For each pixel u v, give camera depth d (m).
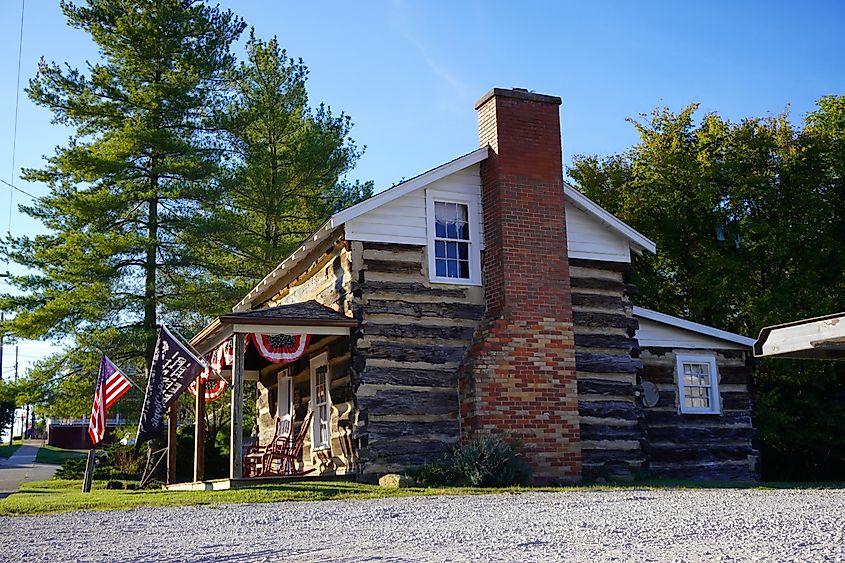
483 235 16.84
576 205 17.72
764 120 29.02
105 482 22.16
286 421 19.55
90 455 16.77
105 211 26.11
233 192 28.81
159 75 28.11
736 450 19.41
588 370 17.06
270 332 15.08
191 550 7.17
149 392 14.90
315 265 17.92
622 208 29.11
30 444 61.12
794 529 7.47
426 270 16.25
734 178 27.58
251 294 20.72
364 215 16.02
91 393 25.27
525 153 16.86
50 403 25.30
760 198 27.39
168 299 26.64
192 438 25.81
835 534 7.11
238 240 27.86
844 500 10.48
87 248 25.77
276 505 11.17
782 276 27.61
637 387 17.44
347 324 15.48
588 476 16.31
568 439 15.84
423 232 16.41
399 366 15.62
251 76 30.06
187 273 27.75
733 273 26.95
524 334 15.93
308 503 11.35
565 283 16.58
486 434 15.25
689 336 19.59
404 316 15.88
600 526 7.90
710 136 28.58
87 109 26.75
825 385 25.47
